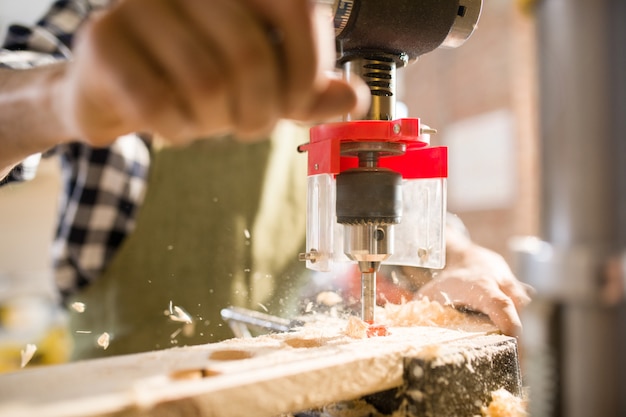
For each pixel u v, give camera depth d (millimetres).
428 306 763
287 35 301
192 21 290
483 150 2516
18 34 1114
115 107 315
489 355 593
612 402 895
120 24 292
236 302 1301
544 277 946
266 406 465
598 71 846
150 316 1270
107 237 1313
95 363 514
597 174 862
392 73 632
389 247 641
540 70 944
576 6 855
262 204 1378
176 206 1299
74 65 330
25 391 430
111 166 1270
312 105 351
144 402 409
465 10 628
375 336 642
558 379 908
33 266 2273
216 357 549
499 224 2438
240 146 1350
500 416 557
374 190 599
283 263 1391
